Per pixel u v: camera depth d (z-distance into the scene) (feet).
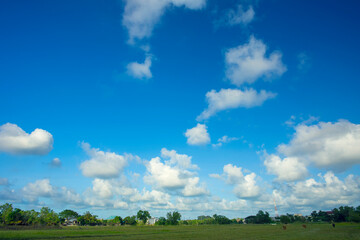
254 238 262.47
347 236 272.92
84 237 264.93
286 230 423.23
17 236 257.96
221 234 334.65
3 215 559.38
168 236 294.66
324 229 427.74
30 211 637.30
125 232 393.70
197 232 392.88
